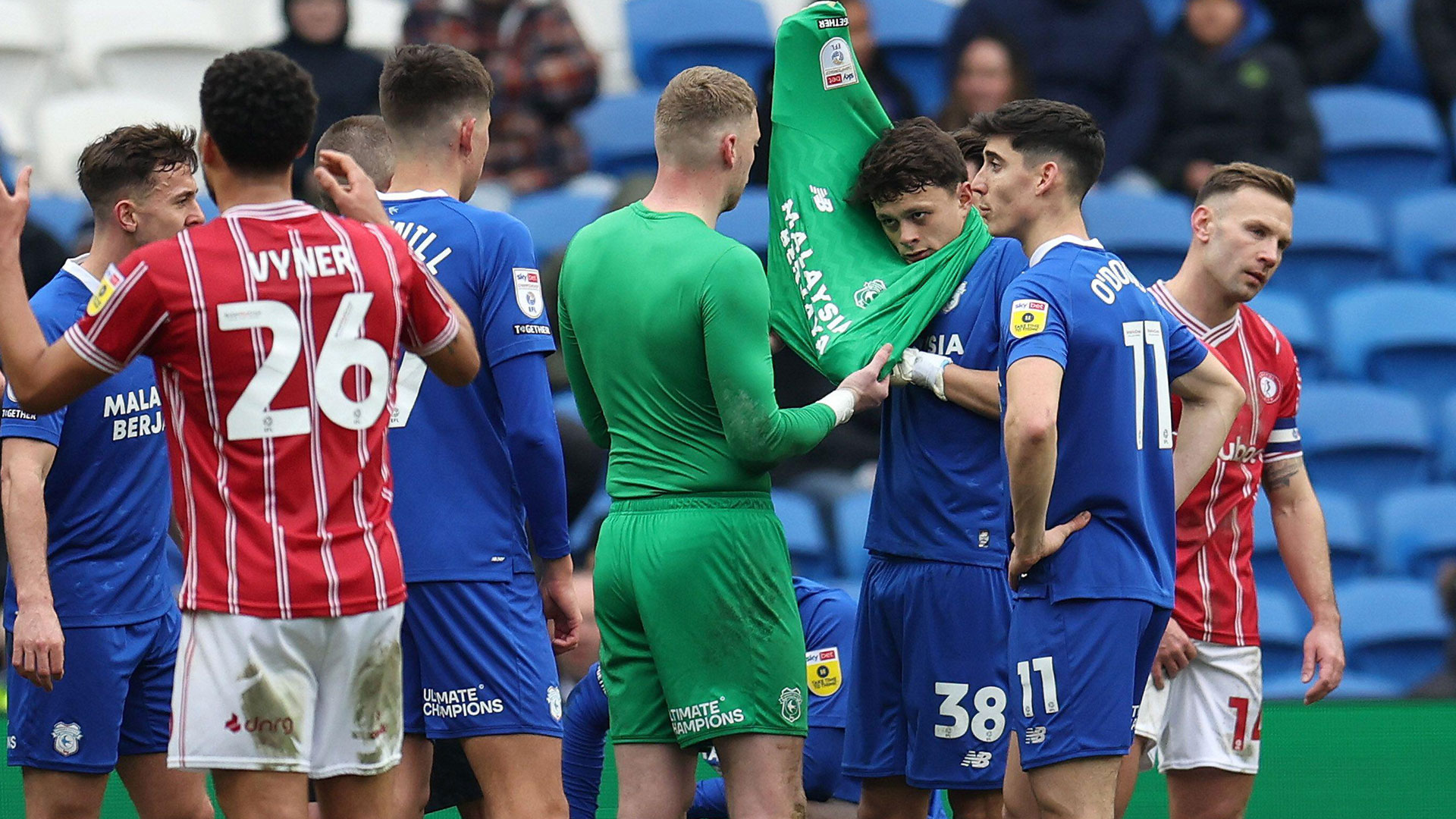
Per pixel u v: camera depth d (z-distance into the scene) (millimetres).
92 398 13648
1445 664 27219
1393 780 19094
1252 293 14703
